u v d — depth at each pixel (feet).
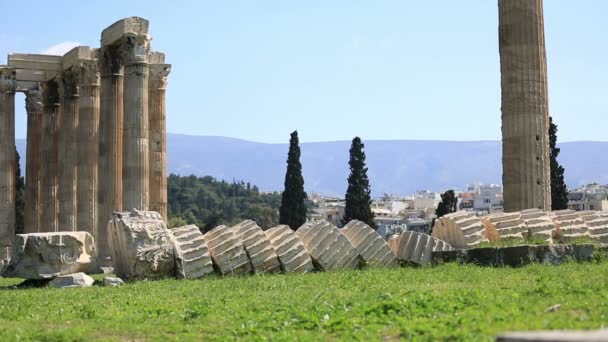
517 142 141.38
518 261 110.52
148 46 224.74
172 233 129.80
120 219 129.39
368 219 377.91
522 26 142.31
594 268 93.66
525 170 140.56
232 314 76.23
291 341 59.47
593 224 125.59
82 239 141.69
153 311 81.10
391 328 62.34
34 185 288.92
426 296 73.97
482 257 114.62
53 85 278.26
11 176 264.72
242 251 125.70
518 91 141.79
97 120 249.75
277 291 92.79
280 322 68.08
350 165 382.22
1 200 261.44
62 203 260.62
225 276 123.44
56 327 74.84
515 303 67.77
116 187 232.53
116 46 232.94
